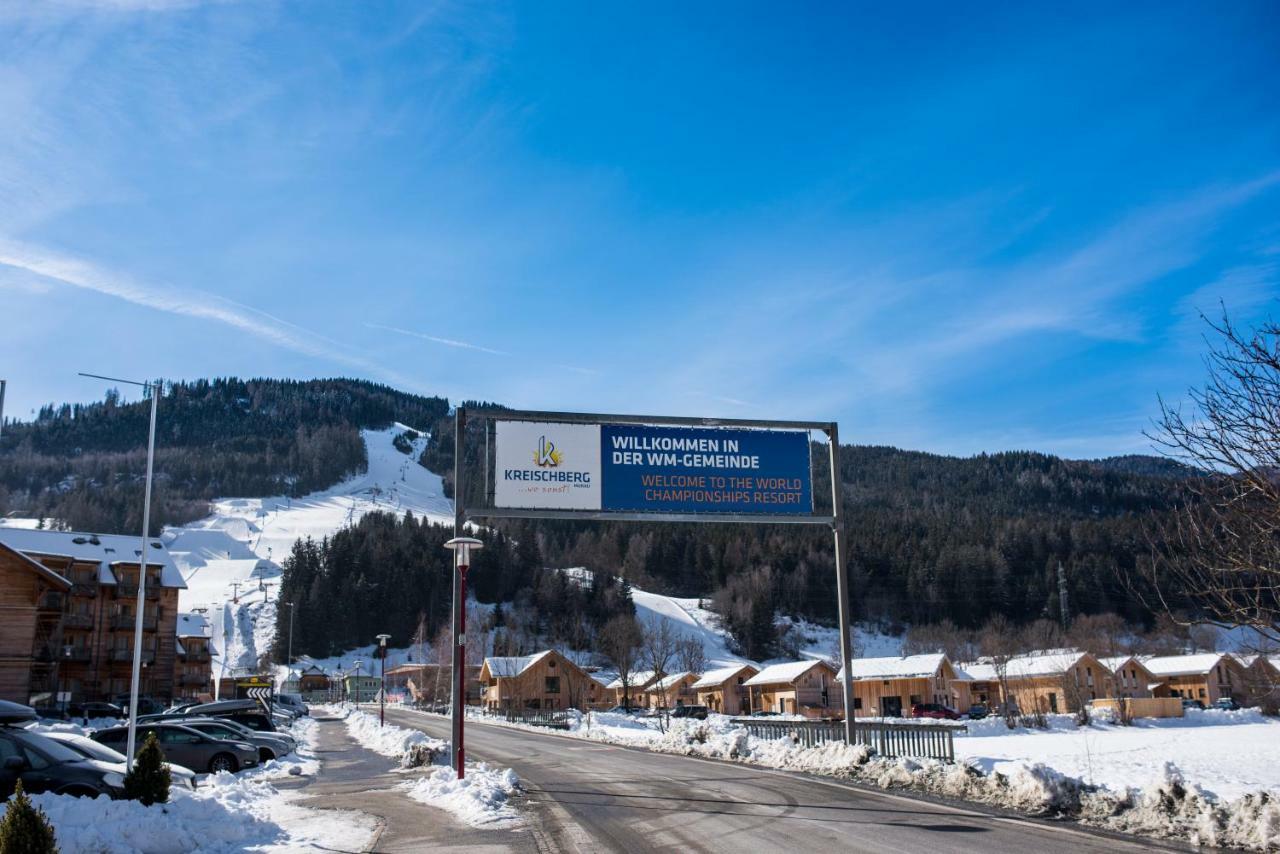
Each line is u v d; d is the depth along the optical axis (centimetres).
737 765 2538
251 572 19500
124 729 2372
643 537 16650
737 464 2220
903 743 2256
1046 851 1129
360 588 14650
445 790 1802
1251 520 975
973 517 15375
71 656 6159
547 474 2106
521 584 15238
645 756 2969
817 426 2298
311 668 12519
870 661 7962
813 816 1472
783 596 13588
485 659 8981
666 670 10338
